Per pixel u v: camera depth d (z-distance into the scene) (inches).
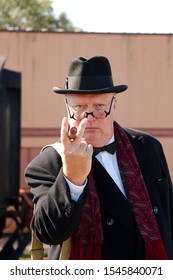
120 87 135.3
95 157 139.9
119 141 144.9
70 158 117.6
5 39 592.7
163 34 608.4
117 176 141.4
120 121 612.7
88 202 133.6
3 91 383.9
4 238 475.8
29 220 396.2
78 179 120.3
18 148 421.4
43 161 135.6
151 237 136.3
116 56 606.9
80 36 599.5
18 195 418.6
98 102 134.9
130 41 606.9
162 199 145.8
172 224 149.8
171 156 613.9
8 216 395.5
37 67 596.7
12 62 594.9
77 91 133.3
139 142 149.4
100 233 132.3
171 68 609.9
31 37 595.2
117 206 135.6
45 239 127.7
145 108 611.5
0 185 378.0
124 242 135.3
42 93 598.9
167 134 612.7
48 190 129.3
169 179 152.8
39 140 600.4
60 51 597.9
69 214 120.1
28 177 136.8
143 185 141.0
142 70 609.9
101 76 137.8
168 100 612.4
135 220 136.6
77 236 133.0
